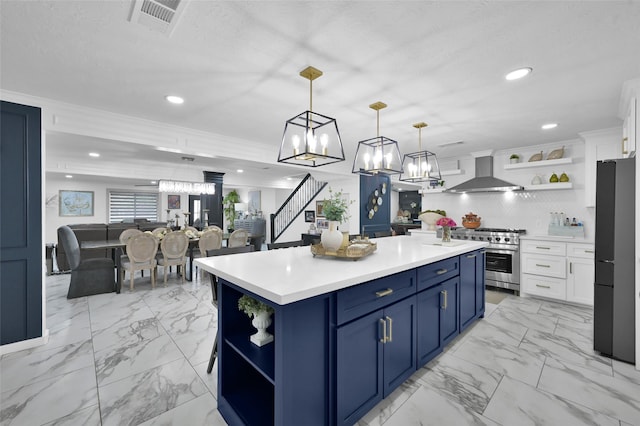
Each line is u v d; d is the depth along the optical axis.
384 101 2.77
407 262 1.99
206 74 2.25
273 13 1.54
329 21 1.61
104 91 2.56
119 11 1.53
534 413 1.75
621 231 2.41
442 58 2.00
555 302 3.94
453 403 1.84
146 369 2.20
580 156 4.24
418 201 10.87
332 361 1.49
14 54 1.94
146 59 2.02
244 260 2.09
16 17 1.56
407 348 2.02
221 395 1.74
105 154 5.23
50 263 5.37
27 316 2.52
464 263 2.84
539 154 4.49
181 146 3.70
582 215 4.23
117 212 9.84
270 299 1.28
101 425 1.63
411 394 1.93
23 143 2.53
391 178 7.09
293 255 2.32
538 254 4.05
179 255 4.82
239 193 12.94
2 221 2.41
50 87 2.46
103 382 2.03
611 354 2.42
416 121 3.36
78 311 3.47
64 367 2.22
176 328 2.97
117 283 4.23
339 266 1.85
